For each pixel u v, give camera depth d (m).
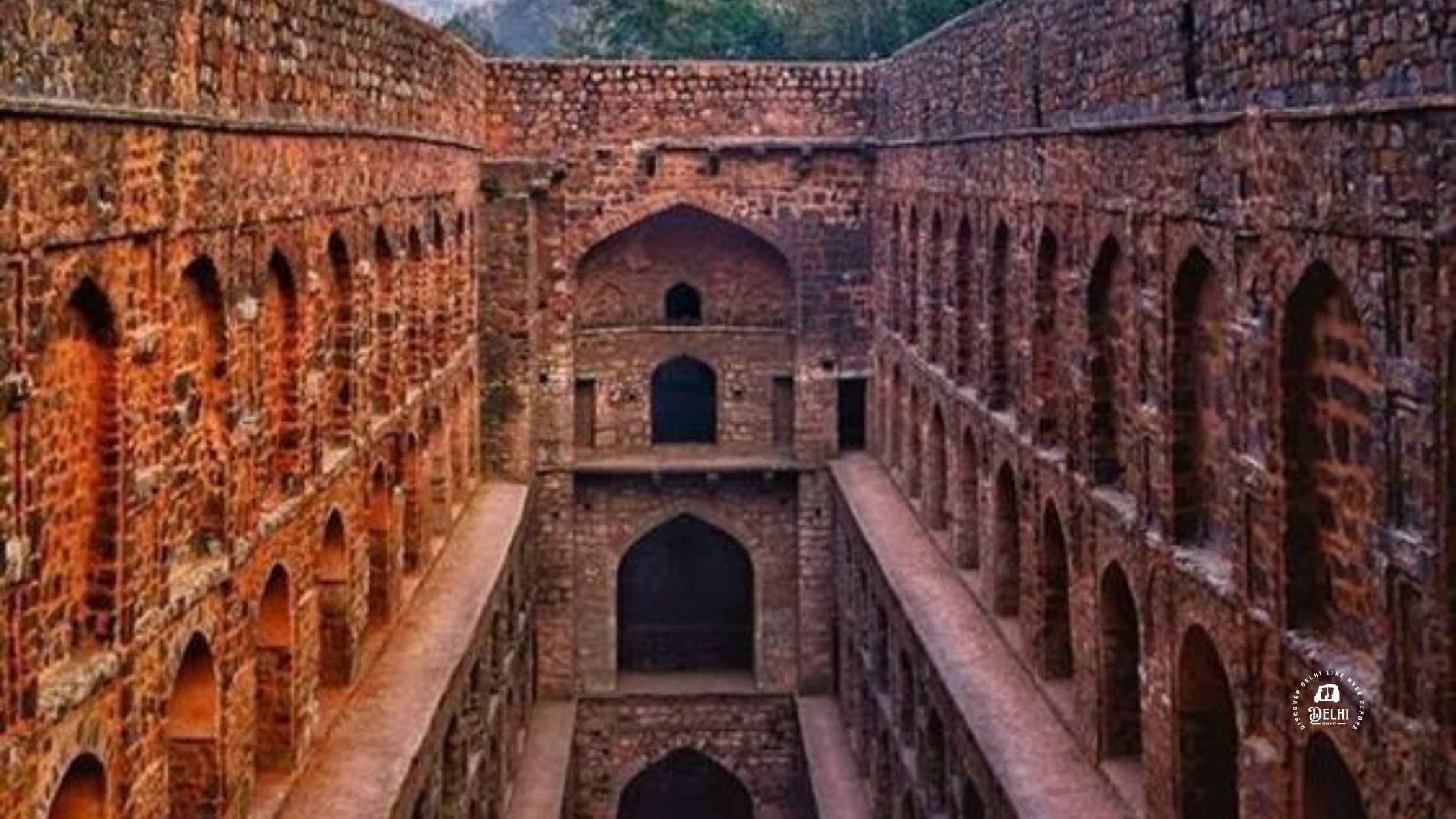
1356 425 9.42
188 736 11.16
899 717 20.34
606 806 27.94
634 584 30.89
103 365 9.25
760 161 27.91
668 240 28.70
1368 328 8.88
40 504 8.39
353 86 15.27
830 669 28.06
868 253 28.12
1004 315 18.52
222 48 11.06
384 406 17.27
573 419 27.89
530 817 22.05
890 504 24.67
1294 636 10.01
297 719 13.21
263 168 12.10
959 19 20.33
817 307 28.17
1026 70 16.59
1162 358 12.45
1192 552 12.10
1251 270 10.56
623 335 28.80
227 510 11.30
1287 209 9.91
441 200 21.11
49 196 8.16
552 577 27.77
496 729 20.67
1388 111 8.45
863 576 23.78
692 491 28.16
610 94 27.67
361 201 15.55
